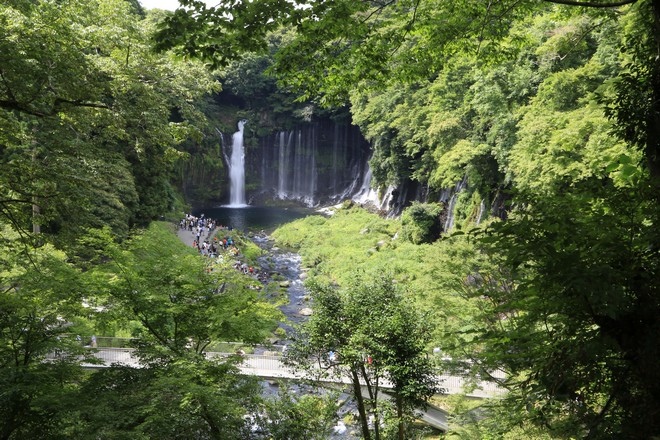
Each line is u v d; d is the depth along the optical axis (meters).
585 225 4.07
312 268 39.69
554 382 4.29
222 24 6.23
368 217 51.25
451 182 33.34
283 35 63.19
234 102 70.06
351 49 8.23
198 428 9.72
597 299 3.59
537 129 18.09
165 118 18.42
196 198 65.31
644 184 4.20
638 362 3.87
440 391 13.73
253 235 52.00
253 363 19.09
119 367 10.49
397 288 14.91
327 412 13.22
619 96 5.22
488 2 8.58
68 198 12.82
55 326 11.42
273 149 69.88
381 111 45.41
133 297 10.57
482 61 10.98
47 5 11.64
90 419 8.55
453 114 33.03
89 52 18.56
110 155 14.70
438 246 15.66
